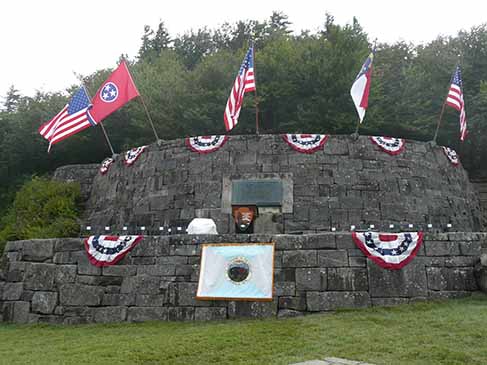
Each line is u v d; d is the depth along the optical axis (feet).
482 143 75.66
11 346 26.84
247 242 33.30
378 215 48.57
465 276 31.71
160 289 33.14
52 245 36.32
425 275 31.60
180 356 21.68
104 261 34.63
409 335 23.53
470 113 74.95
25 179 88.58
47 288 35.09
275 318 30.35
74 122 52.65
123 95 52.90
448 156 57.16
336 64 72.49
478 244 32.55
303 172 49.85
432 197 52.54
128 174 57.41
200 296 32.09
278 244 32.89
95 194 64.44
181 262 33.63
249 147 51.75
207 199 49.83
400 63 87.61
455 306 28.81
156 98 78.02
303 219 47.67
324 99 71.00
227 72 80.18
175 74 85.92
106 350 23.38
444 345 21.65
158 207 51.93
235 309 31.42
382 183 50.29
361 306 30.66
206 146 52.54
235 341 23.79
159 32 141.90
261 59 77.61
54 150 88.74
